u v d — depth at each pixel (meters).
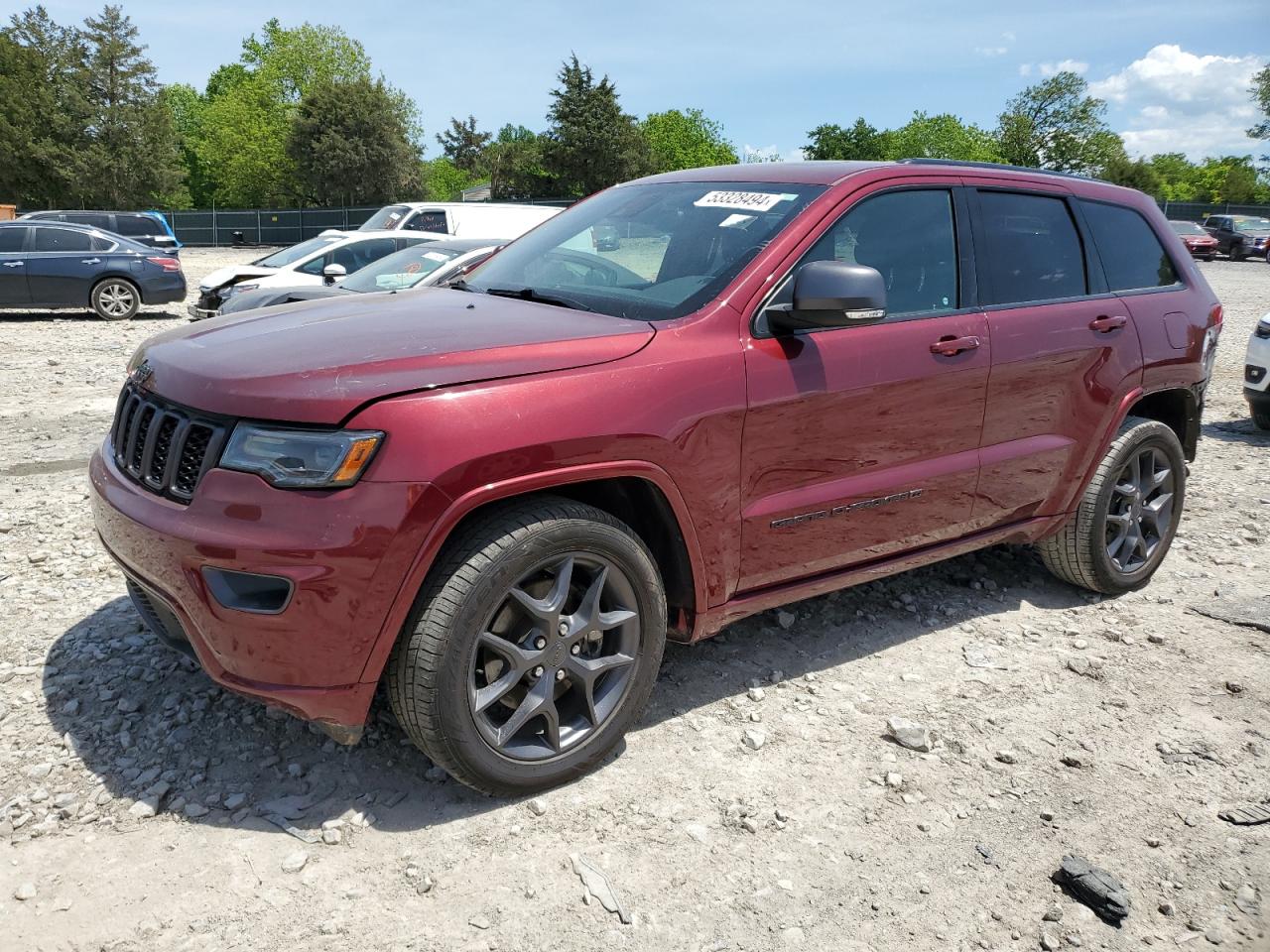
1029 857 2.69
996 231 3.89
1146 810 2.91
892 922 2.42
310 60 74.19
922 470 3.57
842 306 2.93
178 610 2.59
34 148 56.88
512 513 2.64
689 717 3.31
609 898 2.44
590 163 63.50
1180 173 115.75
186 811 2.69
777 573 3.28
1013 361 3.76
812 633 4.01
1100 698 3.57
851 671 3.69
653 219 3.65
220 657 2.54
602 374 2.75
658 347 2.90
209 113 75.25
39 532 4.89
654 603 2.95
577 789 2.88
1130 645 4.03
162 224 22.50
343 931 2.29
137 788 2.78
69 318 16.03
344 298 3.64
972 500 3.79
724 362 2.98
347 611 2.43
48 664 3.46
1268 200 87.88
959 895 2.53
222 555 2.43
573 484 2.88
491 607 2.59
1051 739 3.28
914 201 3.65
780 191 3.50
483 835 2.65
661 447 2.82
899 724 3.23
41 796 2.72
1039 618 4.27
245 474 2.44
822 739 3.21
